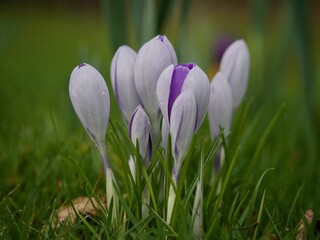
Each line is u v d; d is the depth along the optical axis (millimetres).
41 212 471
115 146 448
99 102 419
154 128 435
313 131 665
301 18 639
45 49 1111
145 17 590
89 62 623
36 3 2115
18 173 568
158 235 419
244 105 493
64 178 502
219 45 930
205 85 408
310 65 654
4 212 474
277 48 722
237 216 466
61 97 771
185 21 624
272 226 436
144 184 433
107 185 432
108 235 417
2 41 812
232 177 487
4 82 758
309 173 568
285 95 1000
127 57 434
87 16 2123
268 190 489
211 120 466
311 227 426
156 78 421
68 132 652
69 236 429
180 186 421
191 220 418
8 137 616
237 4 2348
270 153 597
